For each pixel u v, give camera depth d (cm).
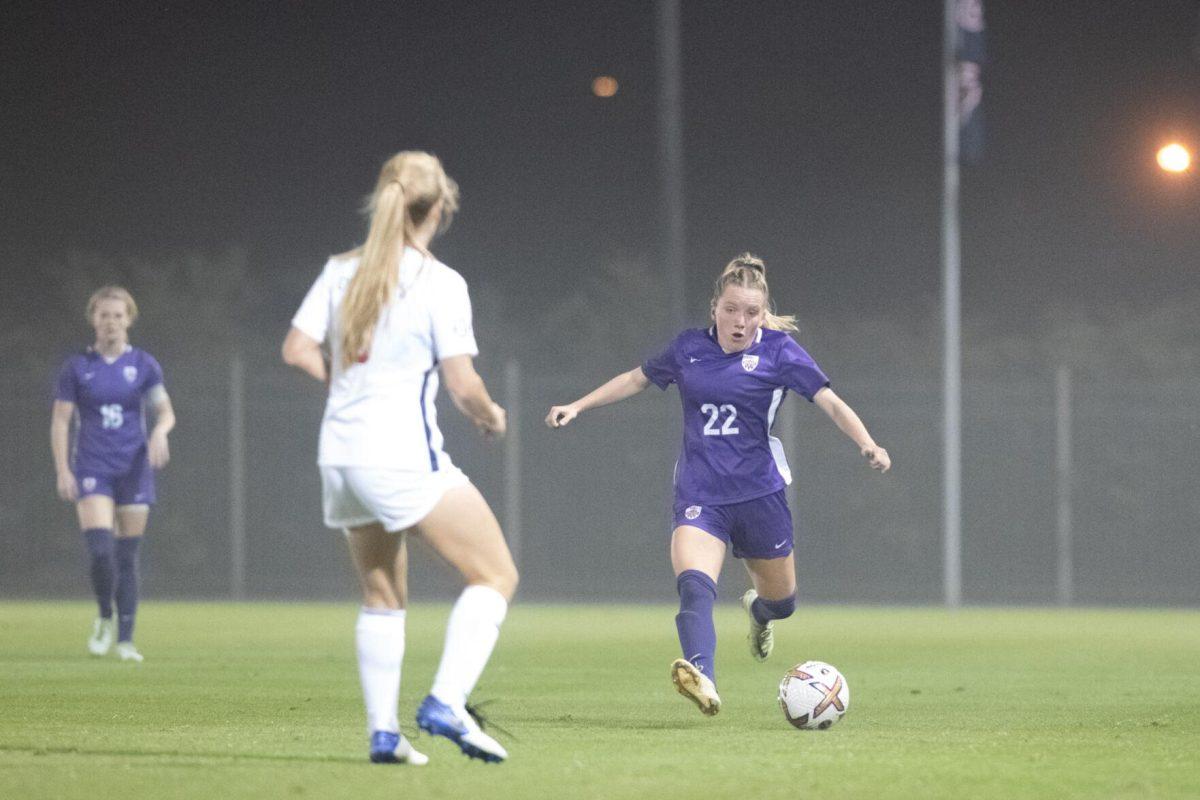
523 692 3878
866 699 3706
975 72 9194
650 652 5425
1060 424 9806
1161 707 3516
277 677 4244
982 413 9862
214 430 9700
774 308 3341
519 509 9750
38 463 9519
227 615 7856
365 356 2236
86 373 4922
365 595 2370
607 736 2828
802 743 2702
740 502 3231
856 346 10900
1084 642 6088
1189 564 9781
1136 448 9838
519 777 2192
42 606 8606
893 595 9819
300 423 9738
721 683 4153
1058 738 2803
